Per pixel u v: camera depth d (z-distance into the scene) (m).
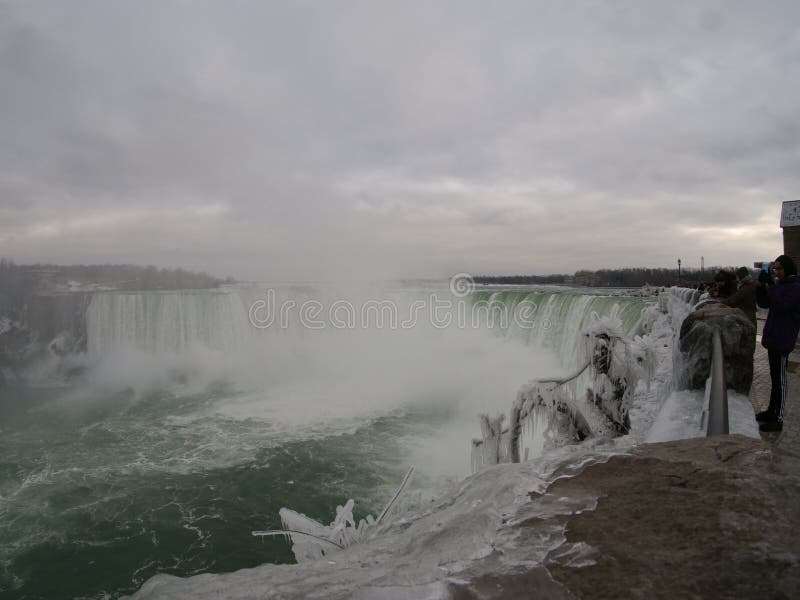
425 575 2.05
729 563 1.91
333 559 2.67
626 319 19.61
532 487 2.81
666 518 2.30
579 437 5.73
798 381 7.30
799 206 20.23
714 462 2.85
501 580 1.95
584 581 1.90
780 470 2.65
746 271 7.98
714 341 4.55
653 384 7.65
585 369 5.83
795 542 1.98
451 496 3.52
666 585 1.82
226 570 10.00
